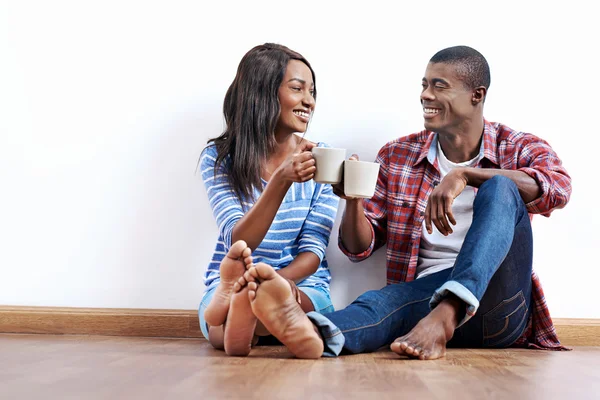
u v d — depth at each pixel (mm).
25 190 2160
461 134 1902
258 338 1659
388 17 2139
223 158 1897
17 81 2170
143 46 2152
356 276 2121
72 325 2082
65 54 2164
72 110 2160
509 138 1928
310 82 1934
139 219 2141
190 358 1426
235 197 1859
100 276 2139
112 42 2156
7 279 2148
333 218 1931
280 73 1891
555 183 1703
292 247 1915
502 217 1495
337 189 1641
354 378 1134
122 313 2080
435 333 1406
